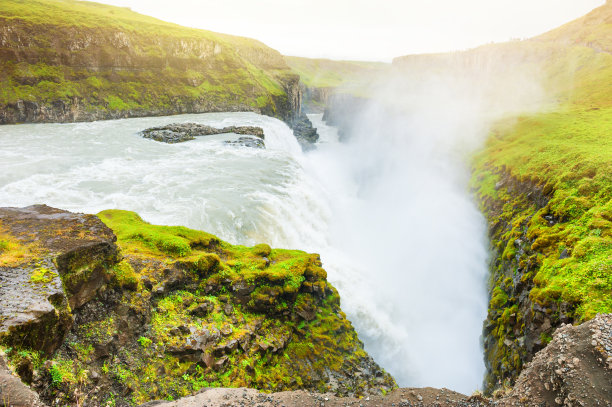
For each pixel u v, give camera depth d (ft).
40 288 35.04
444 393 41.27
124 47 288.30
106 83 273.95
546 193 105.70
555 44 575.79
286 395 40.57
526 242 92.02
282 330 65.00
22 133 183.01
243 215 98.27
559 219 89.56
